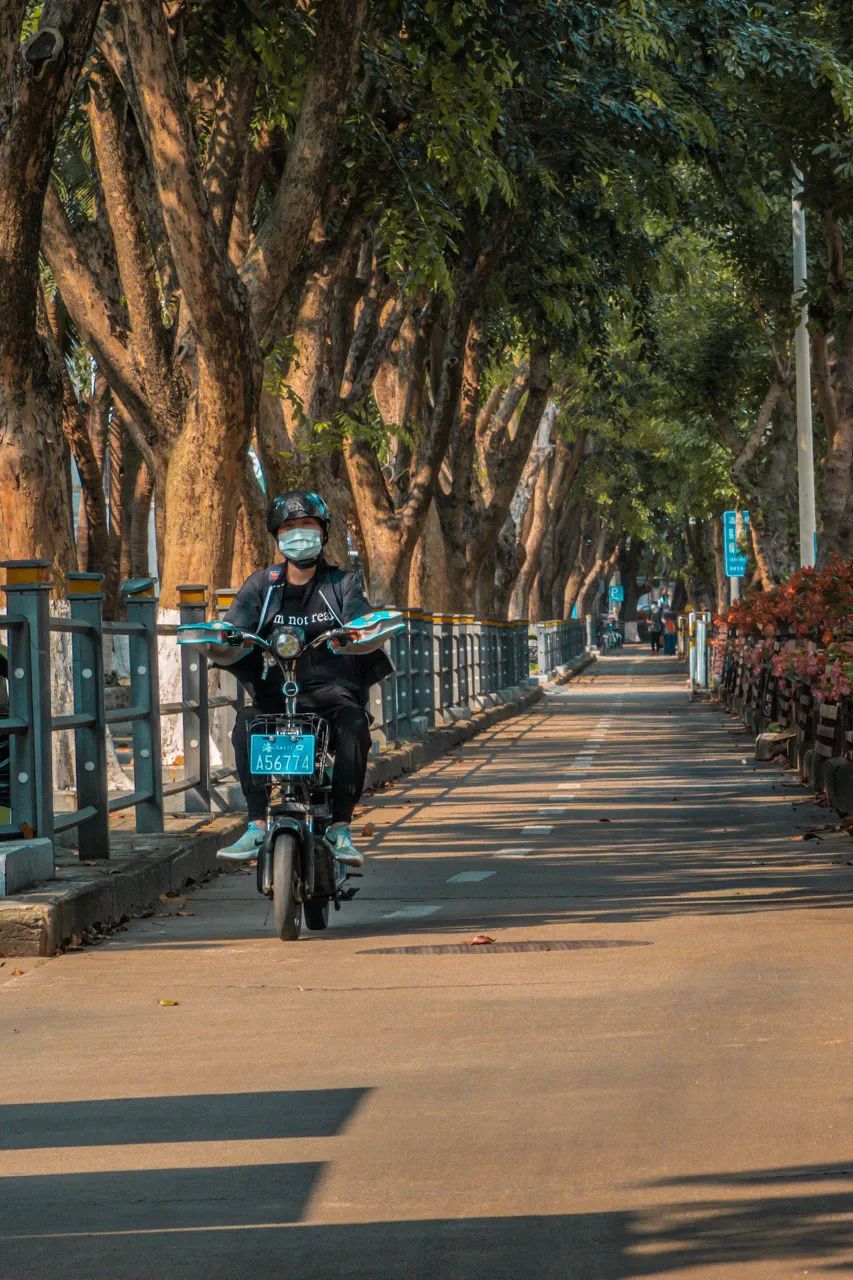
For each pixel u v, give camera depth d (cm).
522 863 2245
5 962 1544
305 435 3944
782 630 4612
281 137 3906
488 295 5269
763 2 3844
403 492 6081
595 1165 856
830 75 3681
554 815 2908
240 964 1511
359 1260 739
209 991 1379
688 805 3044
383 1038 1173
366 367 4778
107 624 1983
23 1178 877
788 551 6925
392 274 3925
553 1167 856
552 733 5662
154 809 2203
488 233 4847
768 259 5688
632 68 4012
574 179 4494
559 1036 1153
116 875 1784
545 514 11206
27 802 1725
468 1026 1200
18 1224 804
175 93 2759
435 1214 794
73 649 1903
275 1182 852
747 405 7912
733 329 6906
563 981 1365
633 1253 733
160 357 3281
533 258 4962
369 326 4784
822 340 4684
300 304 3909
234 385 2967
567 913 1778
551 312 5075
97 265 3562
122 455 6975
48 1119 990
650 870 2138
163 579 3091
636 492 11675
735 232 5606
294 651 1609
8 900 1594
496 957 1502
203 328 2917
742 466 6975
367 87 3734
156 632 2214
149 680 2189
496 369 6812
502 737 5531
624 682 10681
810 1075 1017
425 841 2533
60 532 2295
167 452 3303
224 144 3222
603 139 4281
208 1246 764
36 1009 1325
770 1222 765
